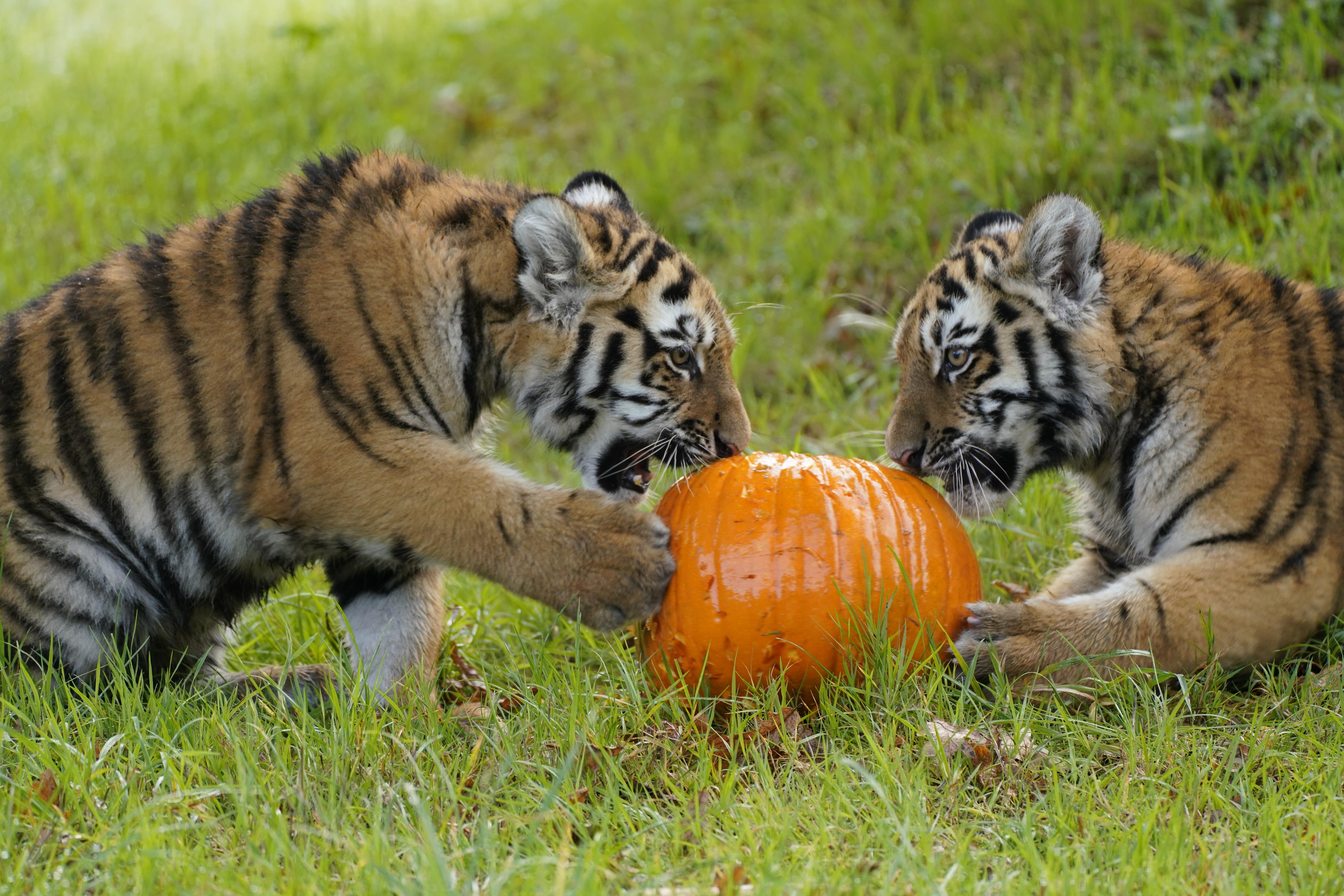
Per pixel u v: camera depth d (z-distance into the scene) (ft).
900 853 18.35
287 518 26.14
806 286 48.49
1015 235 29.12
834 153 53.21
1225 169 44.98
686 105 59.98
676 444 28.09
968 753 22.72
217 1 92.43
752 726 24.14
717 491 25.35
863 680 24.66
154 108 66.85
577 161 59.21
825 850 19.45
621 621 25.35
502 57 69.31
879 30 57.41
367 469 25.46
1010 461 28.73
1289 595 25.63
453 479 25.34
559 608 25.55
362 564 28.63
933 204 48.34
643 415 27.89
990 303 27.96
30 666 26.23
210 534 26.84
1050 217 26.86
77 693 25.77
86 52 78.38
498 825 20.75
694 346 27.94
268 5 90.17
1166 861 18.90
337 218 26.58
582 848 19.16
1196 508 26.55
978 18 56.03
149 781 21.85
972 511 28.84
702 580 24.57
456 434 27.61
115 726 24.12
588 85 64.39
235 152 61.57
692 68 61.36
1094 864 19.31
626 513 25.30
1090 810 20.97
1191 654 25.63
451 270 26.58
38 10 89.76
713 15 63.87
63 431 26.16
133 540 26.63
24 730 24.04
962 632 25.57
